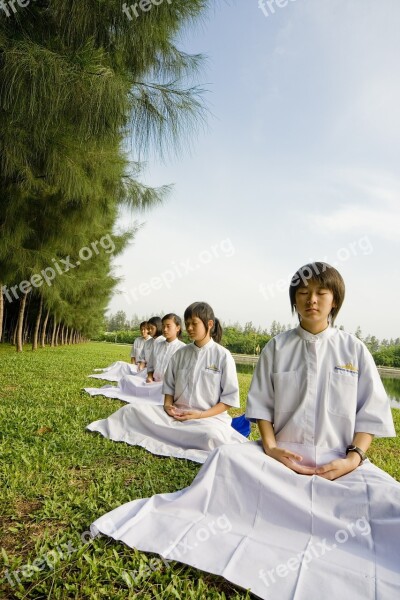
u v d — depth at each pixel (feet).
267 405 8.09
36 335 59.88
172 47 13.82
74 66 11.51
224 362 12.71
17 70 10.77
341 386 7.64
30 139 14.39
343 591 5.41
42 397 18.25
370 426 7.47
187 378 12.76
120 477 9.29
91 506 7.60
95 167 17.89
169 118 13.60
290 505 6.51
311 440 7.58
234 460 7.05
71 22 11.91
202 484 7.00
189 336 12.79
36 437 11.62
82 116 12.13
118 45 12.75
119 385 21.24
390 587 5.40
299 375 7.86
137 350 27.58
